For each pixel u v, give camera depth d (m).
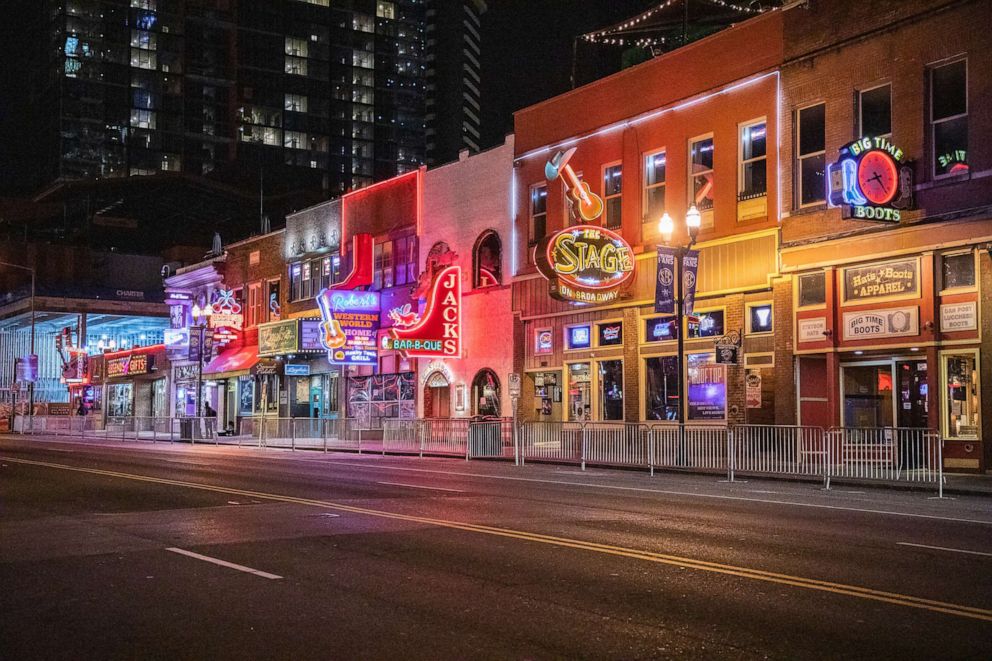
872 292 23.53
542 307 33.50
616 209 31.47
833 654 6.76
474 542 11.70
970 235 21.53
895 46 23.47
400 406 41.44
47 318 77.69
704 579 9.39
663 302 25.25
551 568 10.00
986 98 21.62
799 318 25.05
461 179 38.34
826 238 24.39
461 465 26.59
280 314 51.00
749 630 7.44
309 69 166.62
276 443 39.44
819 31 25.25
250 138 160.88
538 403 33.75
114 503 16.20
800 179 25.66
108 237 114.00
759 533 12.43
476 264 37.12
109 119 151.38
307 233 48.84
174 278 62.09
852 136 24.28
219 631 7.50
